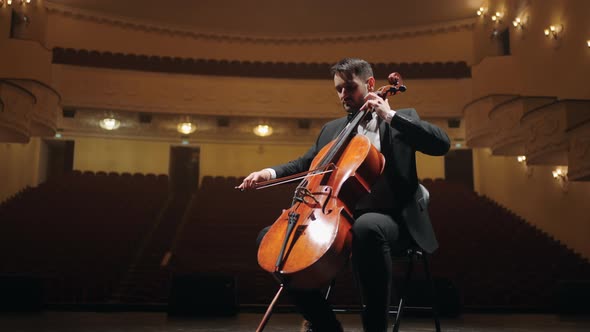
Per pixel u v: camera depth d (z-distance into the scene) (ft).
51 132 37.60
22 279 23.02
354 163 5.96
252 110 44.09
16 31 44.16
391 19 49.29
